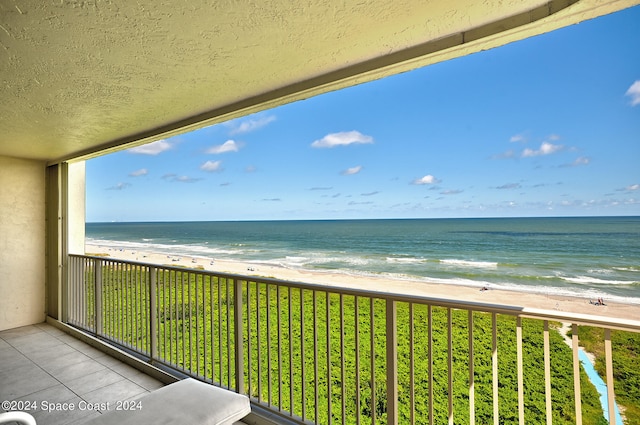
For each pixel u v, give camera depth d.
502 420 3.34
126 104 2.57
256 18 1.46
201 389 1.75
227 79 2.14
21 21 1.46
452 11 1.44
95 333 4.05
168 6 1.36
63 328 4.46
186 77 2.09
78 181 5.41
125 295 3.64
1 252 4.49
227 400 1.65
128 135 3.49
